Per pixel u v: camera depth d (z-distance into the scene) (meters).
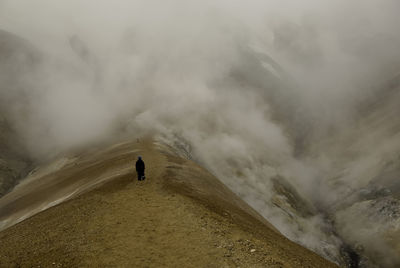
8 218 34.97
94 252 12.38
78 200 19.81
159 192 19.22
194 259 11.85
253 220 21.19
